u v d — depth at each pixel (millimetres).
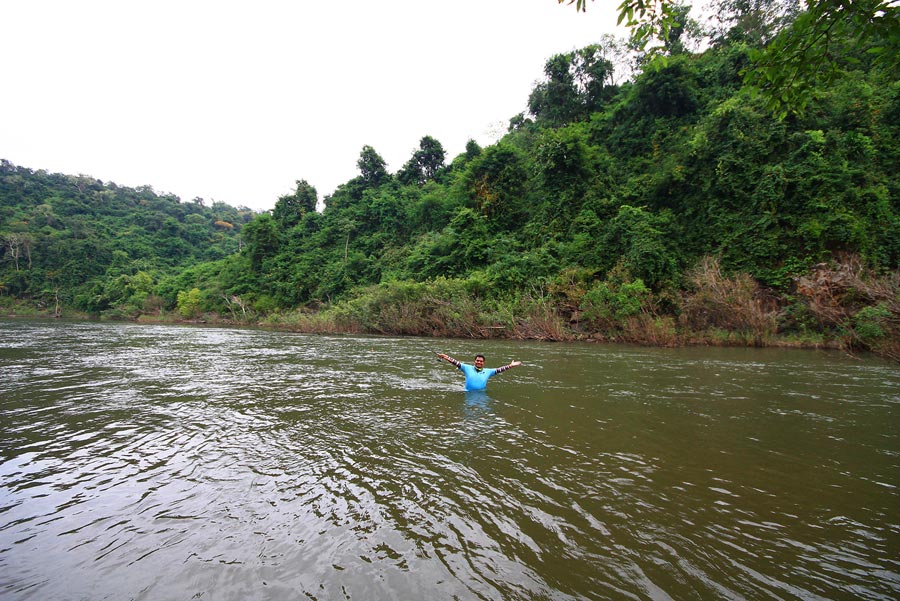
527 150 44562
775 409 7102
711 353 15734
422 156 58000
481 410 7000
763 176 23359
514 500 3809
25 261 64625
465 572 2773
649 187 29125
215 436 5629
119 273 65312
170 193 127312
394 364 12703
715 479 4273
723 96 32250
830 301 18031
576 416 6641
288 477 4312
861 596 2535
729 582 2670
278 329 34969
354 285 41344
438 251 36250
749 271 22438
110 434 5715
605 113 40344
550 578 2711
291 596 2525
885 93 23719
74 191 96938
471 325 24531
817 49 3254
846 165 21609
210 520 3453
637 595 2545
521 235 33500
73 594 2553
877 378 10094
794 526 3373
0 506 3691
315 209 62250
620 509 3645
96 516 3516
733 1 40969
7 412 6848
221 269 57375
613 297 21609
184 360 13508
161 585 2639
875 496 3904
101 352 15484
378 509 3639
